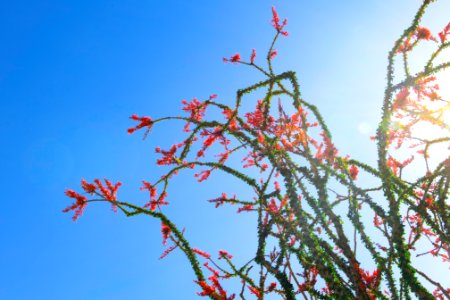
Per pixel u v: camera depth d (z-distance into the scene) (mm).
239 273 3174
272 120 3486
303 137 3150
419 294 2627
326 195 2891
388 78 3320
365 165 3322
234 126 3660
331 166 3174
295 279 2842
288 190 2992
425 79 3312
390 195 3016
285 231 3096
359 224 2971
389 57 3330
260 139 3334
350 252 2680
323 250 2807
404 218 3816
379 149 3223
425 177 3092
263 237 3131
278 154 3211
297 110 3229
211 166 3559
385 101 3311
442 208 3123
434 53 3166
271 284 3150
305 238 2820
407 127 3406
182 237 3393
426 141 3410
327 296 2801
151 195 3838
